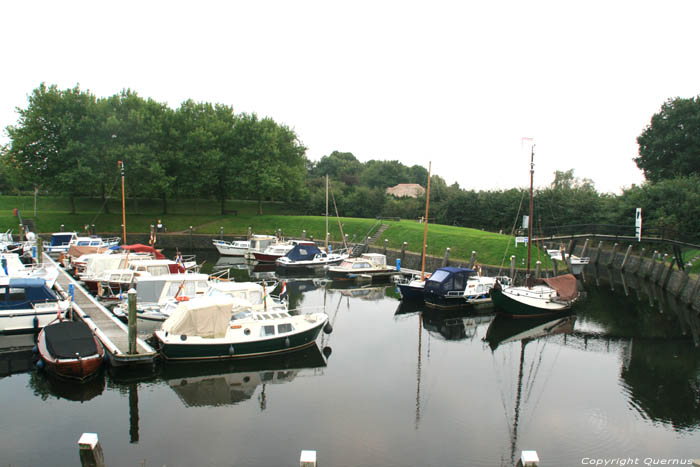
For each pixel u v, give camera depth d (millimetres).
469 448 14016
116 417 15422
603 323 29125
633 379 19797
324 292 37312
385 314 30500
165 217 66812
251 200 85875
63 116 58625
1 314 21391
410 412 16266
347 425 15195
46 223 60344
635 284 42594
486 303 32406
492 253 45812
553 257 45531
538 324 28734
